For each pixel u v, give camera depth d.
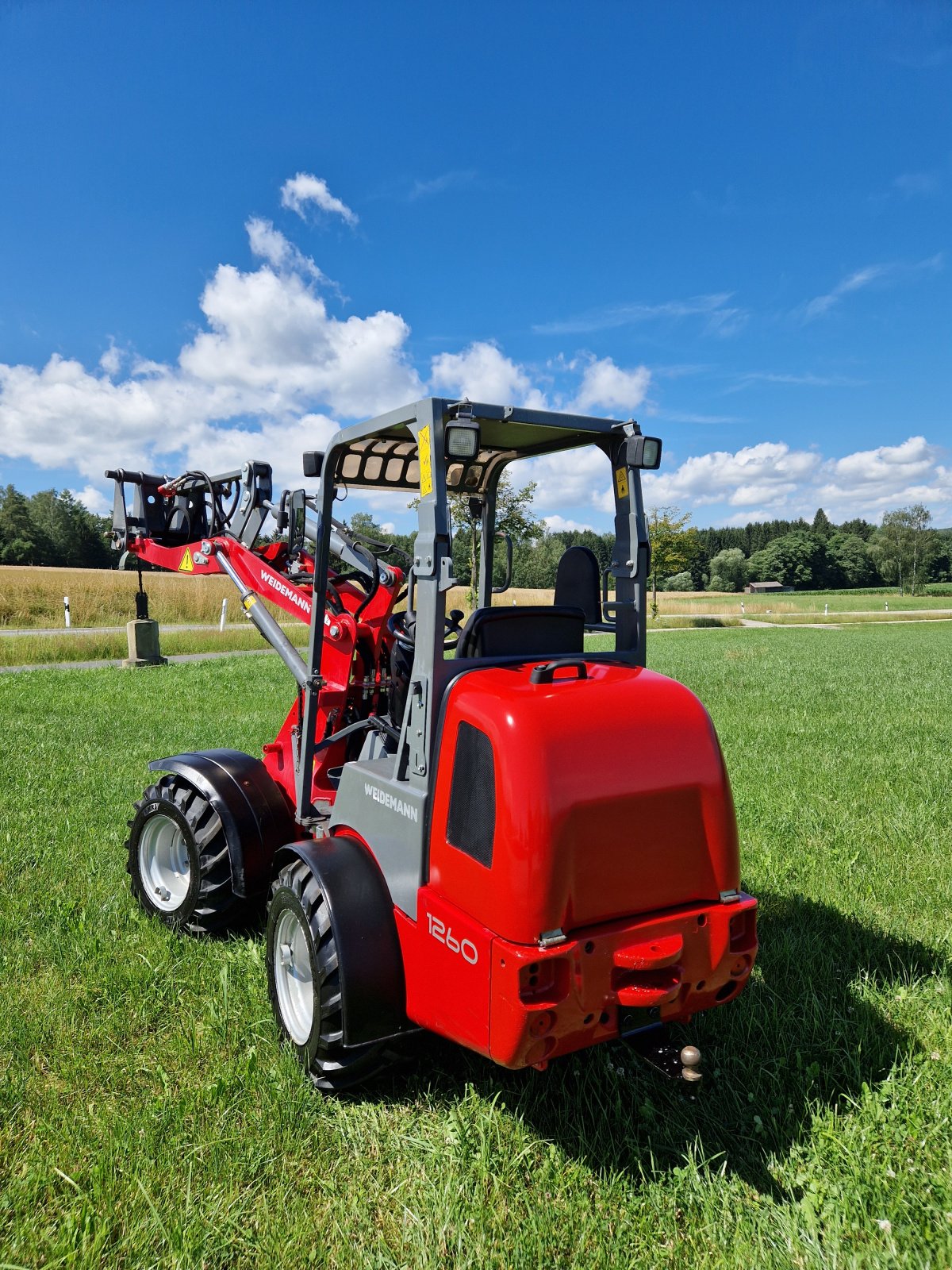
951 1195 2.63
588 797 2.59
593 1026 2.62
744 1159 2.86
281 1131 2.95
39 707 11.42
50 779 7.40
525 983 2.47
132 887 4.82
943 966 4.10
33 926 4.51
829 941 4.42
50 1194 2.66
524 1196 2.67
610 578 3.70
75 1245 2.45
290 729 4.72
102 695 12.52
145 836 4.73
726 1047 3.43
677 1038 3.49
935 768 7.96
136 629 16.48
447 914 2.77
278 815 4.35
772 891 5.09
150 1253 2.45
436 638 2.90
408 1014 3.07
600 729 2.69
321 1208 2.64
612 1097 3.17
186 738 9.25
